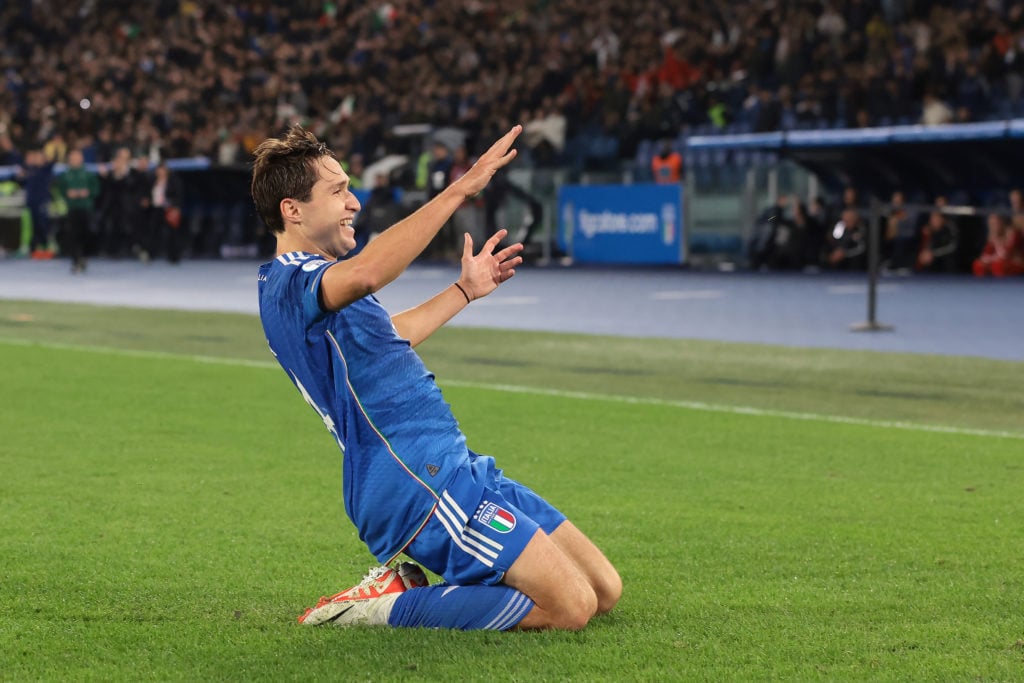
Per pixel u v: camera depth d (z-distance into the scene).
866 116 83.69
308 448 29.03
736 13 104.00
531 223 98.56
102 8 146.50
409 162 103.38
